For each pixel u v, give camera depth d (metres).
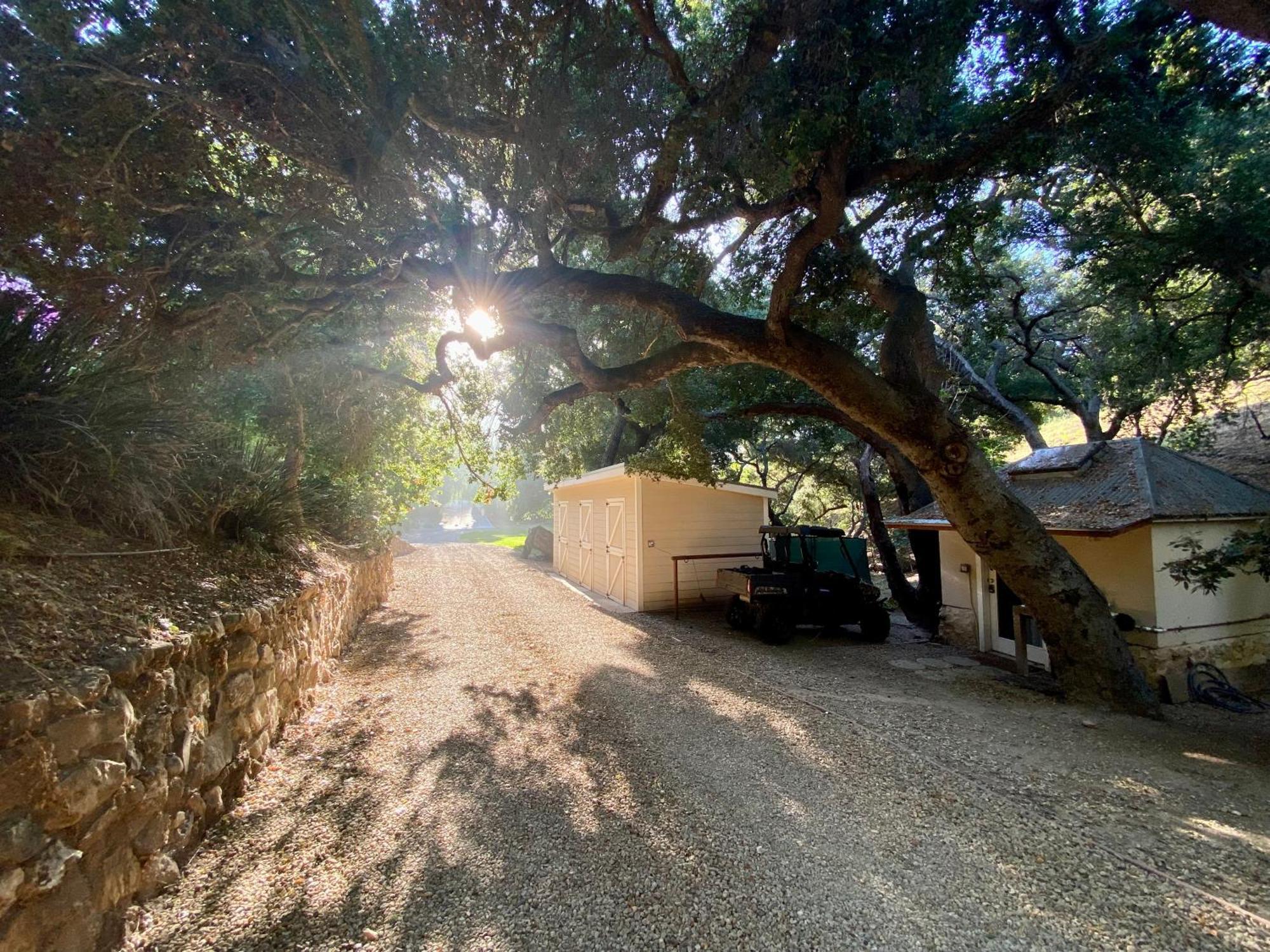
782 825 3.12
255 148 4.47
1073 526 6.15
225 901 2.49
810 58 4.08
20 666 2.08
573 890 2.57
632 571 10.98
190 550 4.17
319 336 6.56
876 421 5.77
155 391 4.54
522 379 9.52
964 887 2.58
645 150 5.11
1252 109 5.38
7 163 3.19
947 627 8.32
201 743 2.99
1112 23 4.57
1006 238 8.50
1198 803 3.40
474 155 5.02
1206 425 10.54
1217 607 6.19
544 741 4.32
